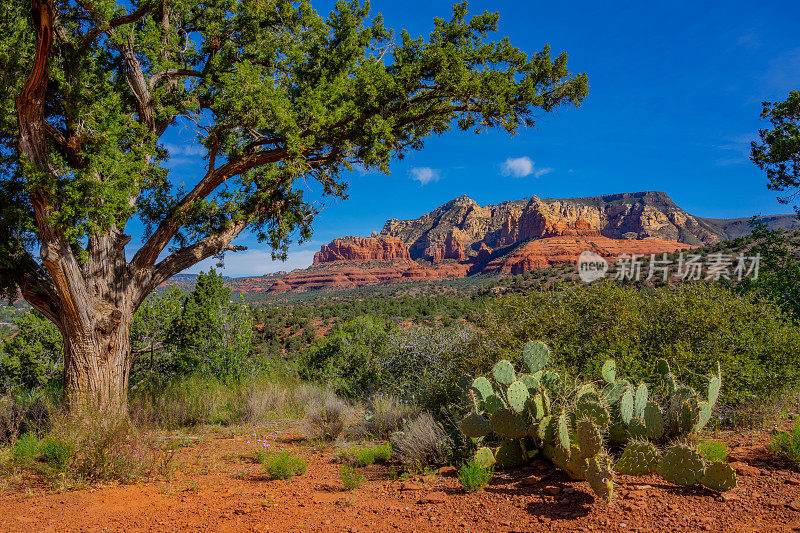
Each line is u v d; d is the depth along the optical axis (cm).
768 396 579
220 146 834
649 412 418
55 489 451
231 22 964
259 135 878
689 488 352
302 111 816
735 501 322
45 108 862
